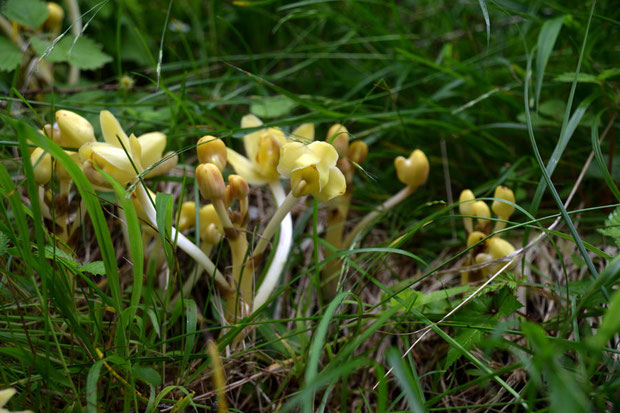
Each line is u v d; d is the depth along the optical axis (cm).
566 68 43
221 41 53
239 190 30
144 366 28
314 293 36
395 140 44
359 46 52
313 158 28
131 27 48
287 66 52
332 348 31
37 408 26
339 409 30
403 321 29
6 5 40
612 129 37
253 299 32
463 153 43
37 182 30
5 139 35
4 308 29
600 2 43
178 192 39
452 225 38
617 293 21
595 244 35
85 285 32
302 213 40
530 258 36
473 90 44
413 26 55
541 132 40
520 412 29
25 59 42
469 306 29
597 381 27
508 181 39
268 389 31
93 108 39
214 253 35
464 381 31
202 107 39
